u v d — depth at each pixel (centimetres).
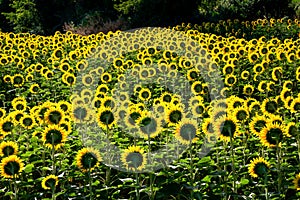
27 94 1198
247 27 2259
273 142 516
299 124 706
